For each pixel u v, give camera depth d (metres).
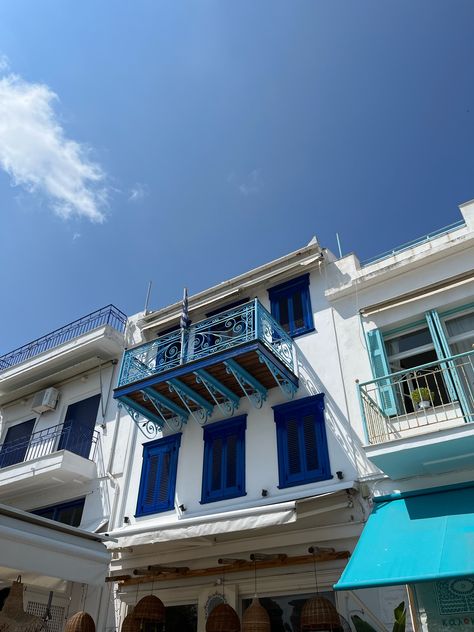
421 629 6.06
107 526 10.45
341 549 7.55
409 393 8.45
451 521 6.26
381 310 9.41
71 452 11.55
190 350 10.73
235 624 7.15
